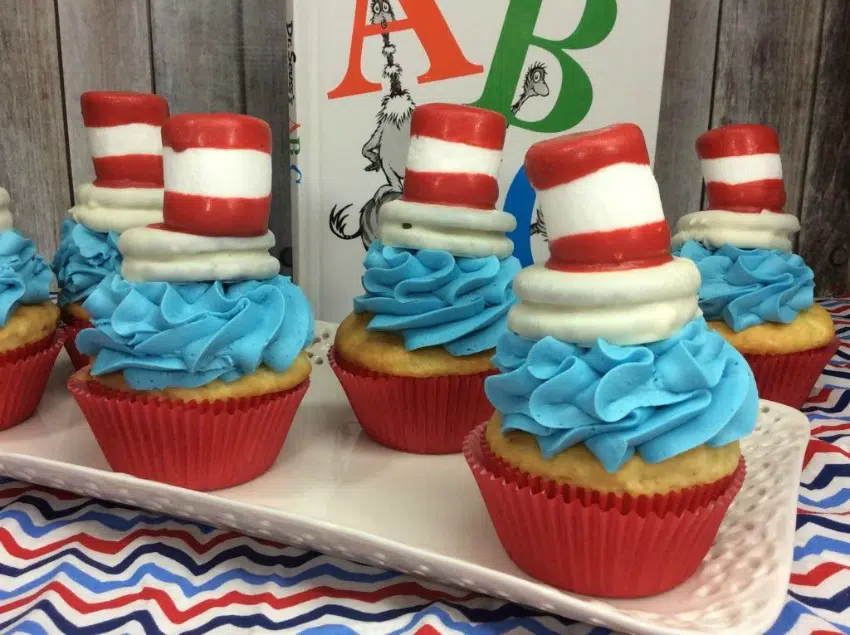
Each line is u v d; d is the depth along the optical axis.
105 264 0.28
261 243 0.22
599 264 0.17
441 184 0.25
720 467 0.17
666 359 0.17
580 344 0.17
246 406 0.21
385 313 0.25
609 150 0.17
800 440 0.24
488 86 0.34
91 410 0.21
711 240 0.29
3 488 0.22
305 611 0.17
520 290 0.18
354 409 0.26
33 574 0.18
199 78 0.37
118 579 0.18
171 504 0.19
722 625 0.15
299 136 0.33
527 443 0.18
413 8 0.33
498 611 0.17
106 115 0.28
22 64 0.35
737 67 0.41
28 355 0.25
